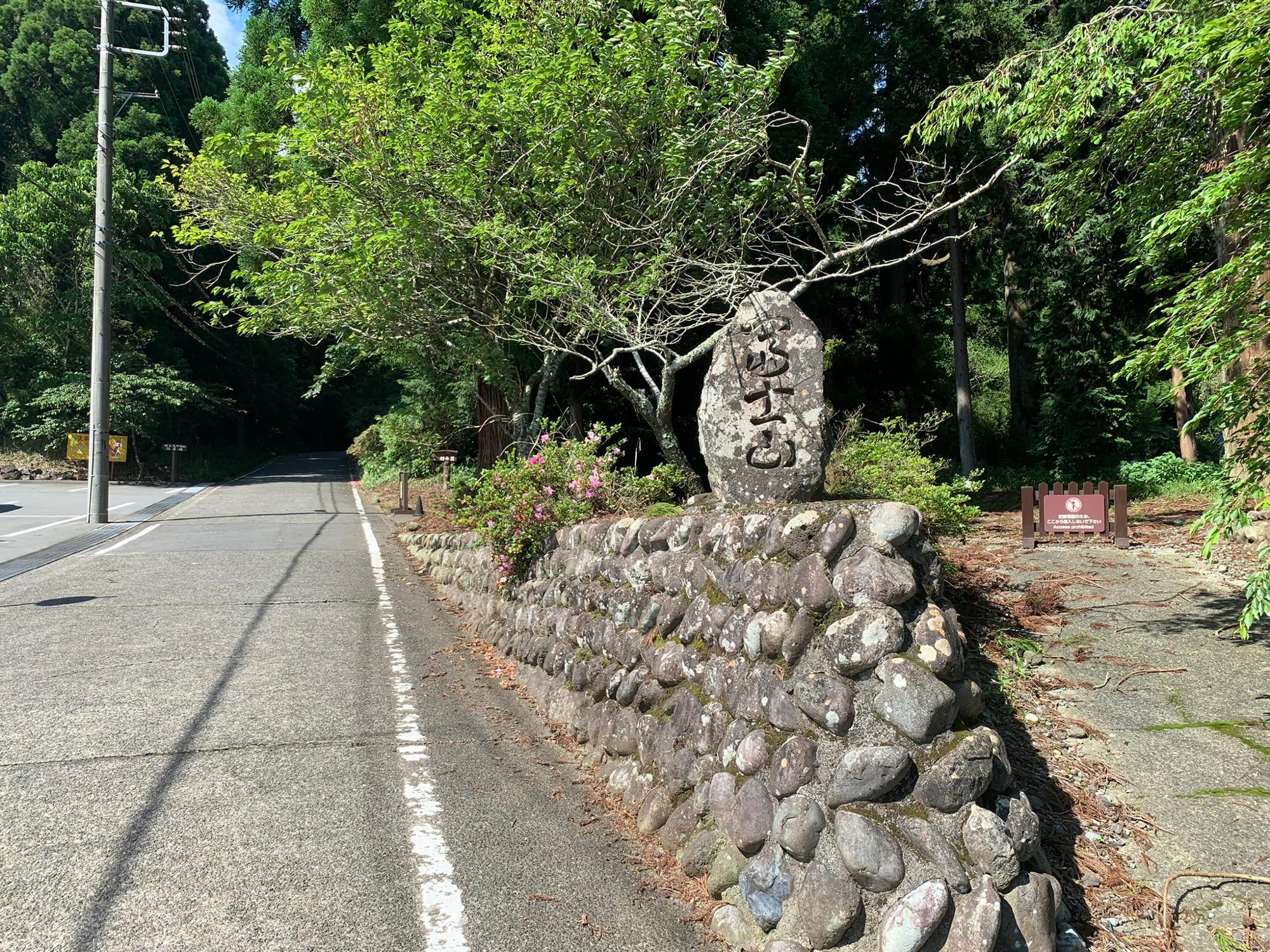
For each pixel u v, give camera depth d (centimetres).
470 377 1384
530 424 1133
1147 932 293
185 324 3203
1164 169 569
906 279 2194
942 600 322
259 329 1143
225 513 1738
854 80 1639
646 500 660
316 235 991
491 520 680
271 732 495
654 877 346
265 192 1260
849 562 314
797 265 861
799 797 295
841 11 1723
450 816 397
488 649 689
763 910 295
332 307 1004
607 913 321
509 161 938
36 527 1457
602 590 499
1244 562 649
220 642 687
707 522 407
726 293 763
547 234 821
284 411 4494
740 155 812
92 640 683
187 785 420
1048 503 792
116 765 443
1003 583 630
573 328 1006
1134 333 1644
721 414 432
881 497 534
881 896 273
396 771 446
